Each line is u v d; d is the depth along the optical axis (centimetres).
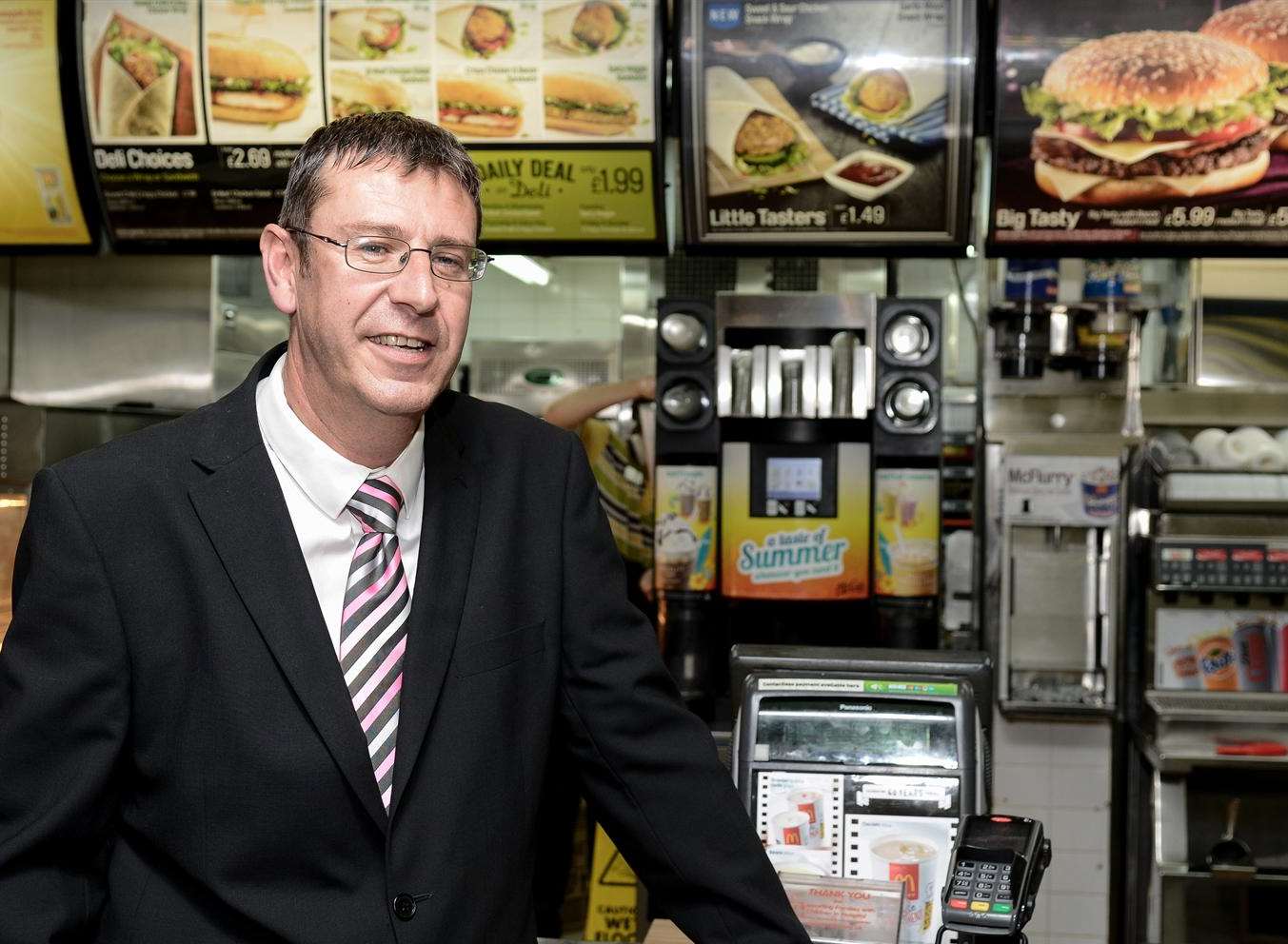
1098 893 397
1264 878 381
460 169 134
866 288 523
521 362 539
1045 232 355
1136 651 422
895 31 349
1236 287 464
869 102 352
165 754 131
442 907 132
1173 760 378
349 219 128
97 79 370
